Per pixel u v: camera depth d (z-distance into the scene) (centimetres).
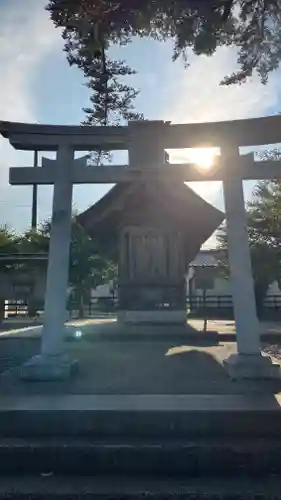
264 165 740
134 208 1528
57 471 478
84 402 556
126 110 902
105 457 478
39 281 1695
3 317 1847
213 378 715
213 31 633
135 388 643
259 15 631
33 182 760
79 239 2350
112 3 607
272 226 2153
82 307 2395
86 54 779
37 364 702
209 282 2658
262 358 689
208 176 751
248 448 476
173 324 1485
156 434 512
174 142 754
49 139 764
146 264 1526
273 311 2644
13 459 481
